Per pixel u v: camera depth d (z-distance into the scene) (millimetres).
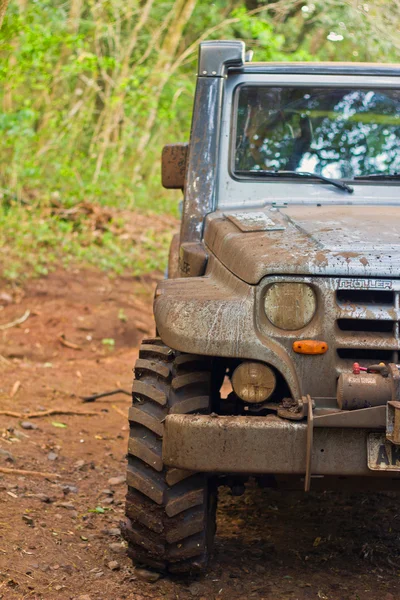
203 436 3361
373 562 4078
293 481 3578
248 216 4297
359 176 4844
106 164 14836
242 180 4824
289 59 15242
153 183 15203
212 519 3877
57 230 11641
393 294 3439
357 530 4520
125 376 8125
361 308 3428
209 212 4734
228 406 3846
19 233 11195
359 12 14000
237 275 3650
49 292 9961
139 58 16281
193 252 4391
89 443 5973
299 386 3438
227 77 5000
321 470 3324
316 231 3826
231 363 3984
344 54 16844
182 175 5020
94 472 5379
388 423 3211
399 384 3270
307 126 4941
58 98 15359
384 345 3412
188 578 3818
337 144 4906
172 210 14445
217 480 3840
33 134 11852
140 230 12516
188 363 3701
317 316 3445
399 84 5004
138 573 3789
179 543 3635
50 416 6527
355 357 3494
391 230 3820
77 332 9266
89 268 10688
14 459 5309
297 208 4527
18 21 10414
